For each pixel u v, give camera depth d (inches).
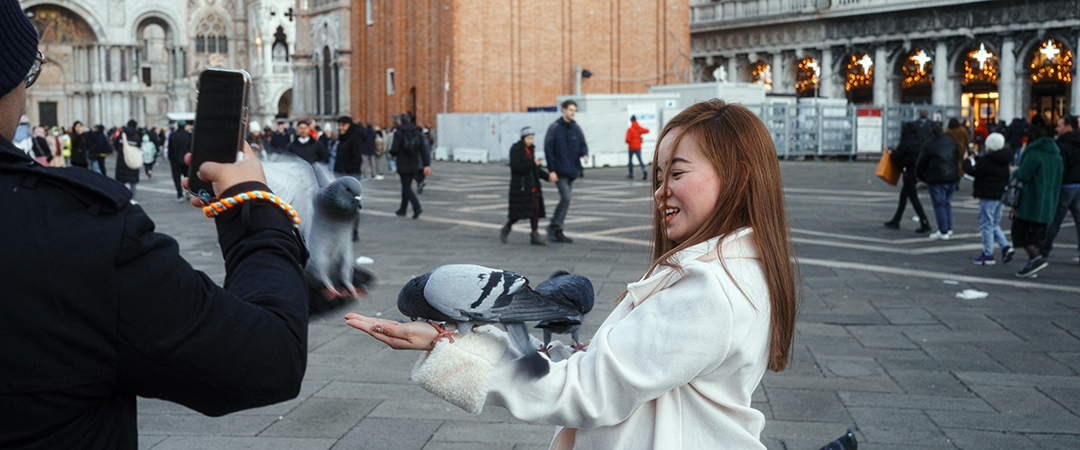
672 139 69.0
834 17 1781.5
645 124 1235.2
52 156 842.2
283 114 2864.2
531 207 448.1
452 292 58.8
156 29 2893.7
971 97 1736.0
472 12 1477.6
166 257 48.7
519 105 1531.7
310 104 1980.8
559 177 450.9
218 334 48.9
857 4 1732.3
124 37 2792.8
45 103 2775.6
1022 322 267.7
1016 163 1090.7
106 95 2783.0
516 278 60.4
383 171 1079.6
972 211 603.5
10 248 44.2
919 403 186.9
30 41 49.3
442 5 1499.8
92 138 1038.4
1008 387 198.7
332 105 1887.3
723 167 66.2
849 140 1322.6
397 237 479.8
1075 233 504.7
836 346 237.9
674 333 61.3
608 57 1625.2
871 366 217.3
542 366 62.3
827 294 314.8
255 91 2741.1
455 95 1473.9
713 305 61.1
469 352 60.7
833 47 1813.5
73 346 45.5
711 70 2080.5
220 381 49.6
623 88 1644.9
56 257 44.8
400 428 169.3
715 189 66.8
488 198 725.9
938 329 258.8
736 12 1978.3
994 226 387.2
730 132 66.7
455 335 61.4
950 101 1649.9
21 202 45.6
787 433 168.2
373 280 72.3
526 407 62.3
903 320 271.0
